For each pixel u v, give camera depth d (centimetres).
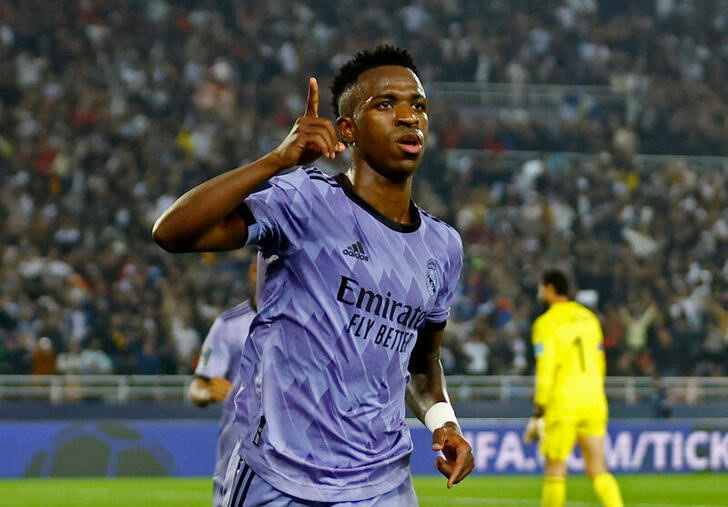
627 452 3538
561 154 5497
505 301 4381
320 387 791
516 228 4947
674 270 4897
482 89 5766
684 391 3997
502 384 3816
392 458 818
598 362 2145
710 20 6531
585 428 2128
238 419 818
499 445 3469
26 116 4819
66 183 4606
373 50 830
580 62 6069
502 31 6178
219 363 1447
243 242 770
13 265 4000
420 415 920
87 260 4175
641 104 5931
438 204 5019
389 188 818
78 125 4888
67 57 5209
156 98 5162
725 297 4803
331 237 791
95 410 3488
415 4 6169
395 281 804
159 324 3988
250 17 5822
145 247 4384
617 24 6366
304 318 791
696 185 5441
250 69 5594
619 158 5494
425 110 827
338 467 794
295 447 792
